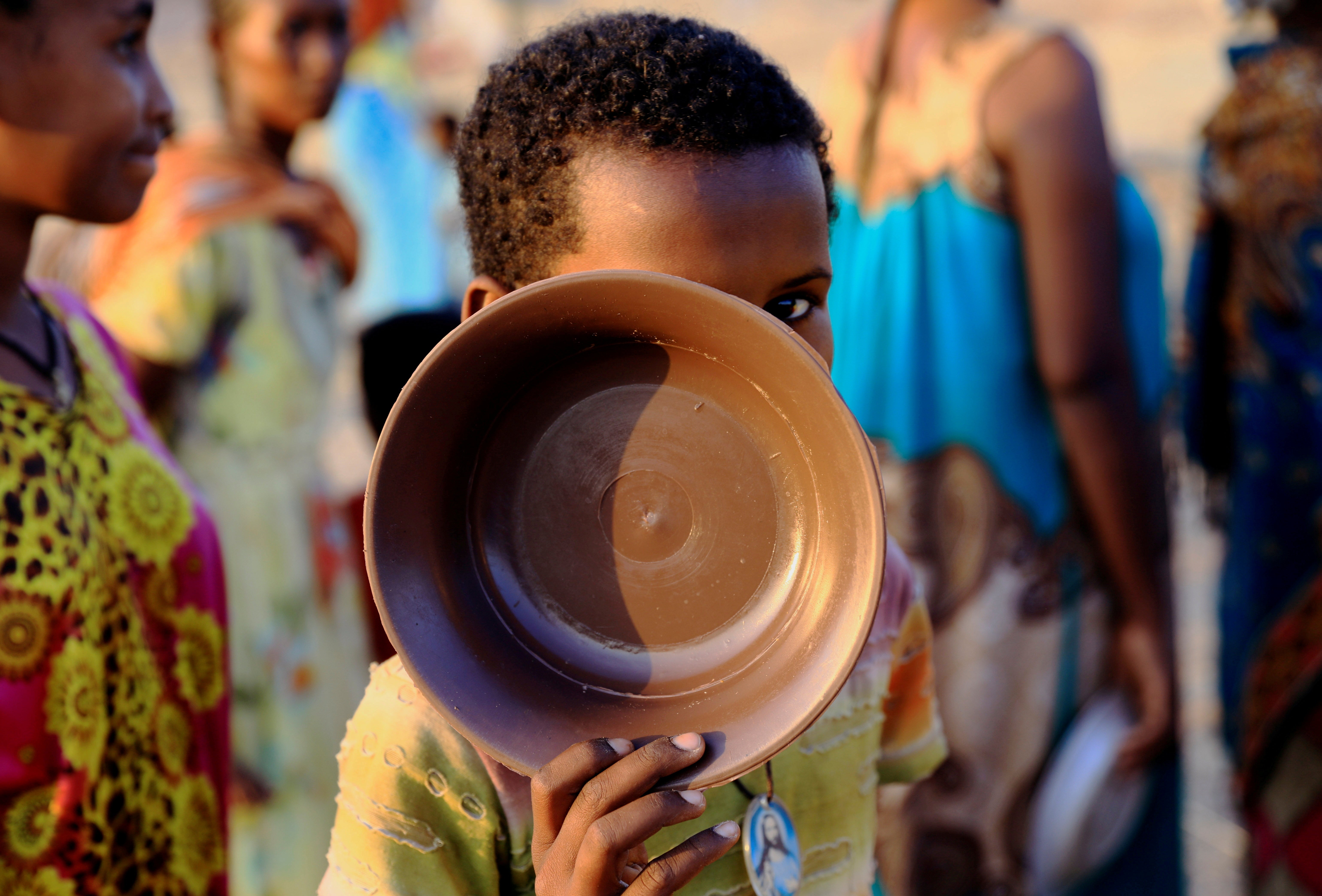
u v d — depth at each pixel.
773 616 1.04
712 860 1.05
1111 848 2.54
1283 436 3.05
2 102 1.46
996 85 2.34
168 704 1.71
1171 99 11.64
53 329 1.69
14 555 1.44
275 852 2.92
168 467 1.80
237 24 2.99
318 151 11.08
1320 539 3.00
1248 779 3.01
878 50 2.59
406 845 1.15
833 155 2.72
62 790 1.47
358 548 3.28
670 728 1.03
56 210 1.55
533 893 1.20
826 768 1.34
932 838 2.59
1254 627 3.15
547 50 1.15
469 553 1.05
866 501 0.94
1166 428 2.54
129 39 1.57
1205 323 3.30
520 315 0.95
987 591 2.51
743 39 1.24
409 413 0.96
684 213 1.04
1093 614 2.51
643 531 1.06
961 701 2.54
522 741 1.01
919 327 2.52
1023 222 2.34
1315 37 2.96
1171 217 8.89
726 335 0.96
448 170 6.46
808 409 0.97
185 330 2.74
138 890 1.62
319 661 3.04
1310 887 2.82
